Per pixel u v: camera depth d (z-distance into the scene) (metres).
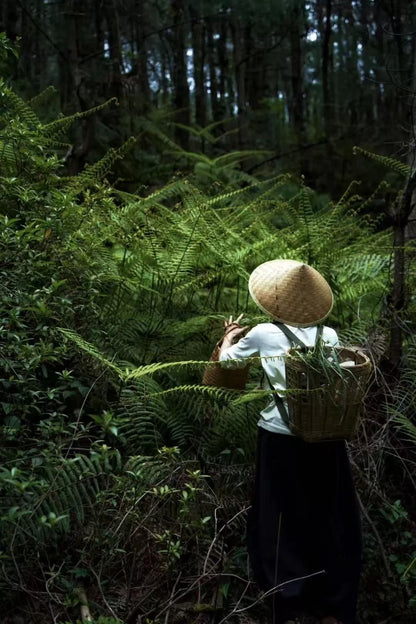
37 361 2.95
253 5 11.67
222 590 3.03
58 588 2.91
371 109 13.92
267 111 14.12
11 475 2.64
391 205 4.06
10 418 3.03
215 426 3.73
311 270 3.11
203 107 14.70
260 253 4.77
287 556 2.84
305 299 3.04
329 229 4.65
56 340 3.30
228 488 3.53
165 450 3.00
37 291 3.18
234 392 3.20
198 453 3.67
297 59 13.74
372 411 4.02
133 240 4.17
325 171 11.77
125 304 4.20
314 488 2.90
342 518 2.98
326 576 2.89
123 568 3.01
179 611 2.97
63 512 2.88
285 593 2.77
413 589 3.25
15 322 3.02
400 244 4.06
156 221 4.62
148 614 2.85
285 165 11.93
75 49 7.93
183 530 3.17
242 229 5.14
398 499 3.74
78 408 3.53
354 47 12.97
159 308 4.42
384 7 7.61
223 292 4.99
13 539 2.69
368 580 3.29
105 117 9.10
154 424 3.71
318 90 16.52
